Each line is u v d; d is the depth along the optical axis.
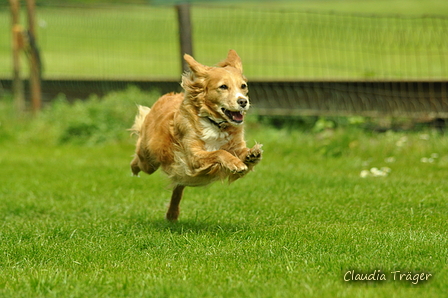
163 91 19.02
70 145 18.48
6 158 16.28
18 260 7.60
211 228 8.93
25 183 12.98
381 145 15.00
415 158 14.19
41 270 6.83
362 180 12.25
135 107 18.41
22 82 22.48
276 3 49.44
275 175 12.94
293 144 16.02
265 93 17.92
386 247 7.44
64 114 19.20
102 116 18.67
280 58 27.38
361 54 26.73
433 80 15.62
